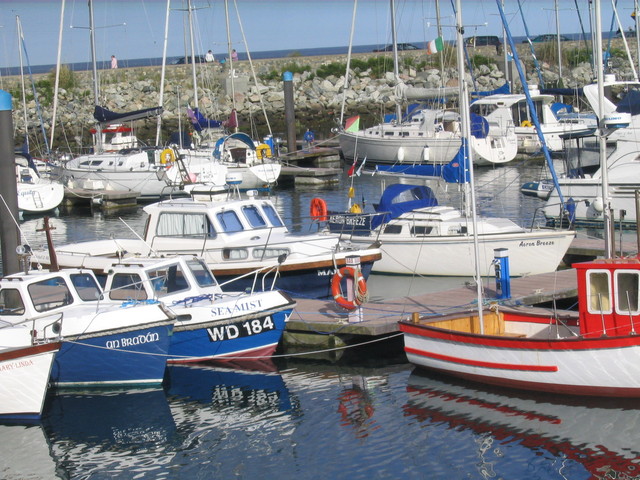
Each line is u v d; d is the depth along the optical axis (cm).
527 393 1602
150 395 1698
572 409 1519
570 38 10112
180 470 1370
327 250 2209
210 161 4259
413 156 4706
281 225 2353
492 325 1770
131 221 3772
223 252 2216
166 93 7494
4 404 1570
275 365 1853
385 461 1363
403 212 2544
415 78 7425
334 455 1394
